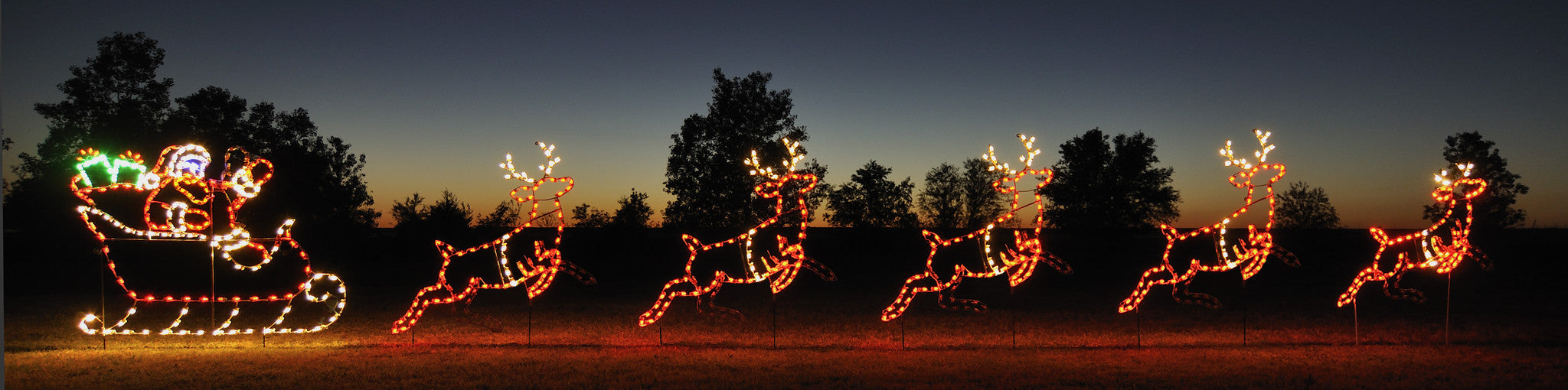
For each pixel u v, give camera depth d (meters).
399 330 12.05
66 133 31.36
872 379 9.50
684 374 9.74
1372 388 8.98
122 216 29.31
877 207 30.92
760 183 11.98
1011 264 12.18
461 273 27.23
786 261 11.98
